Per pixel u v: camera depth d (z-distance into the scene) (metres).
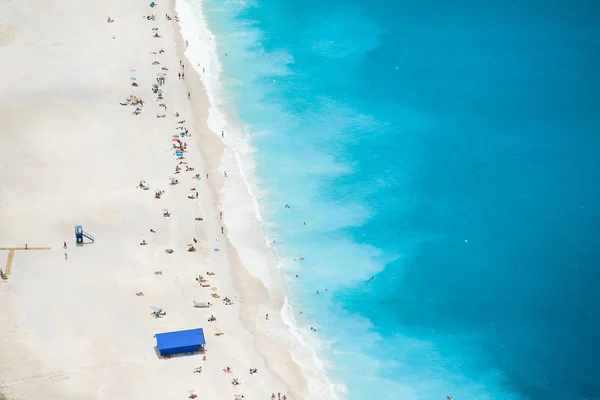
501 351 107.31
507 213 127.81
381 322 110.38
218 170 129.88
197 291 108.19
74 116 134.75
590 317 111.75
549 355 106.88
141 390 93.94
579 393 102.06
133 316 103.06
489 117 146.88
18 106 135.50
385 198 130.12
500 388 102.50
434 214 127.69
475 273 118.31
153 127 135.00
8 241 111.56
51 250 111.00
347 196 129.88
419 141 141.50
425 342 108.12
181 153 130.38
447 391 101.81
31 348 97.50
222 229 119.19
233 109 144.50
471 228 125.50
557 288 115.94
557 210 128.25
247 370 98.56
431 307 112.94
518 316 112.00
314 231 123.00
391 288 115.44
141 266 110.31
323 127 143.25
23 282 106.00
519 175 134.62
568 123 144.88
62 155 126.81
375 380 102.12
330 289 114.25
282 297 111.81
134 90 142.50
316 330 107.88
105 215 117.31
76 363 96.25
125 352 98.31
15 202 117.81
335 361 103.94
